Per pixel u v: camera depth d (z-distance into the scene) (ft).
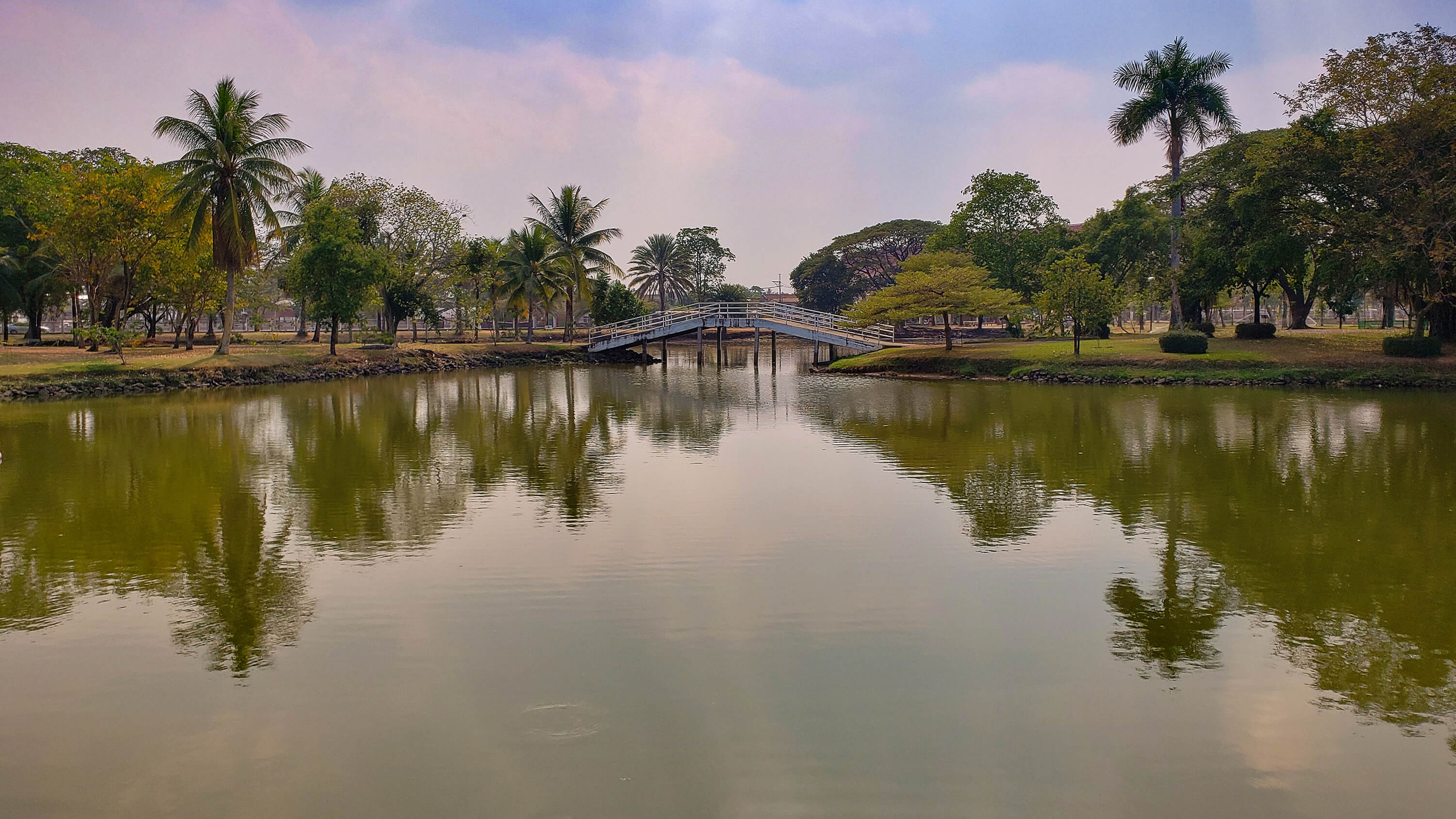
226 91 119.96
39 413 87.45
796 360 195.83
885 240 295.48
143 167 130.41
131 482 52.75
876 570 34.73
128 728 22.24
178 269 132.98
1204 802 18.92
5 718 22.81
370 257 147.33
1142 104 138.21
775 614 29.94
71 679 25.11
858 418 83.20
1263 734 21.84
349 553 37.45
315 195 174.29
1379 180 104.68
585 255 199.11
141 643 27.66
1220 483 50.70
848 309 172.76
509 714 22.81
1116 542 38.60
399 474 55.57
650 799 18.97
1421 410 82.69
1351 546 37.65
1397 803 18.90
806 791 19.24
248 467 57.93
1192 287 139.44
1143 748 21.15
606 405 97.30
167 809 18.70
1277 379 109.70
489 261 193.98
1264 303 260.83
